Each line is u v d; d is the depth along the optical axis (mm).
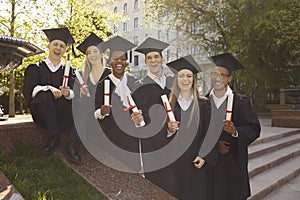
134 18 35844
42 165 3428
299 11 15406
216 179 3520
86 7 16109
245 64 18594
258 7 17516
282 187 5504
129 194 3246
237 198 3465
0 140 3555
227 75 3484
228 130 3273
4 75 17922
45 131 3859
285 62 19703
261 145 7887
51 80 3771
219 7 18797
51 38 3852
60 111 3814
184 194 3381
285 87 21000
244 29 17281
